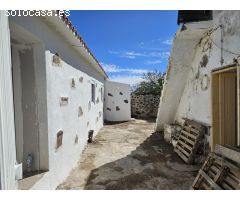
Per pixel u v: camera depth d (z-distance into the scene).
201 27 4.33
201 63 4.99
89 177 3.80
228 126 4.27
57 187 3.34
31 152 2.98
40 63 2.93
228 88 4.23
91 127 6.99
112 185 3.45
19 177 1.87
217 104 4.38
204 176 3.07
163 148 5.95
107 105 12.06
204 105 4.86
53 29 3.29
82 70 5.52
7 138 1.64
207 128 4.64
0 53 1.56
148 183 3.54
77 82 4.88
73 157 4.38
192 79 5.66
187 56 5.48
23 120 2.96
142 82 17.58
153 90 14.70
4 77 1.61
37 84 2.94
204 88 4.84
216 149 3.27
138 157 5.07
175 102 6.98
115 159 4.90
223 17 3.82
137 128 9.53
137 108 14.57
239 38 3.31
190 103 5.85
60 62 3.62
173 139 6.12
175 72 5.90
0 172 1.53
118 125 10.53
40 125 2.97
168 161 4.76
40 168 3.00
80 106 5.19
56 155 3.33
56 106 3.36
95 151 5.60
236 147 3.04
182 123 6.57
